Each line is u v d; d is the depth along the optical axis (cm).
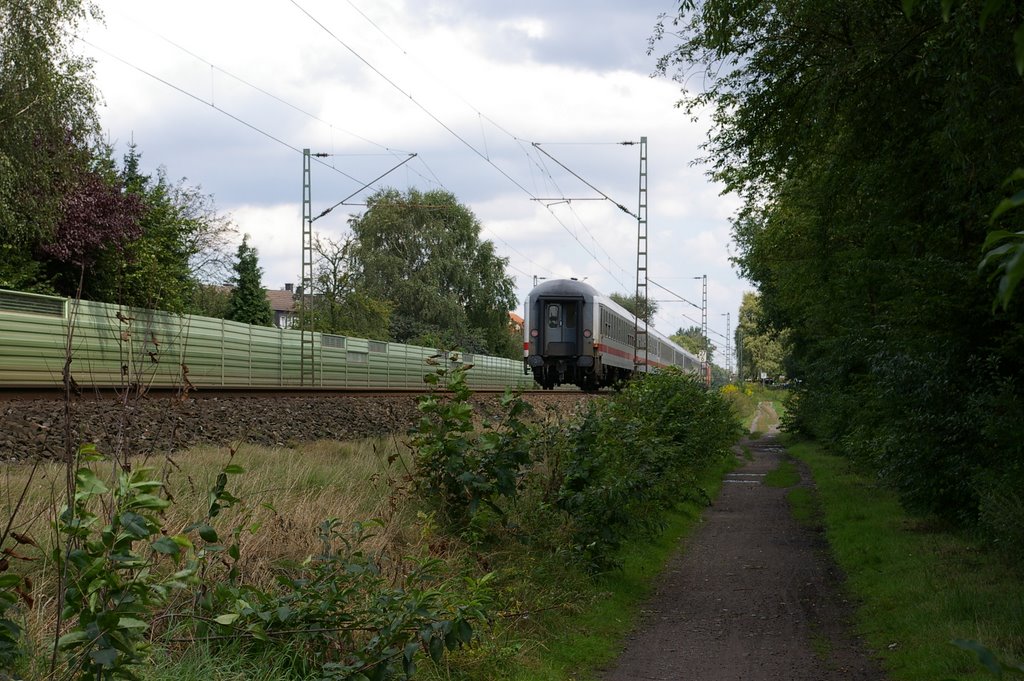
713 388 3466
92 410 1502
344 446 1518
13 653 385
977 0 946
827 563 1198
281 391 2739
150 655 450
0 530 598
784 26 1281
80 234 2886
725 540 1388
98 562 396
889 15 1201
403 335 6419
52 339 2125
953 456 1124
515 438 947
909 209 1377
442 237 6788
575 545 974
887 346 1242
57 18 2536
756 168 1480
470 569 778
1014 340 1035
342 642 554
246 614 509
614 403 1411
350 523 770
